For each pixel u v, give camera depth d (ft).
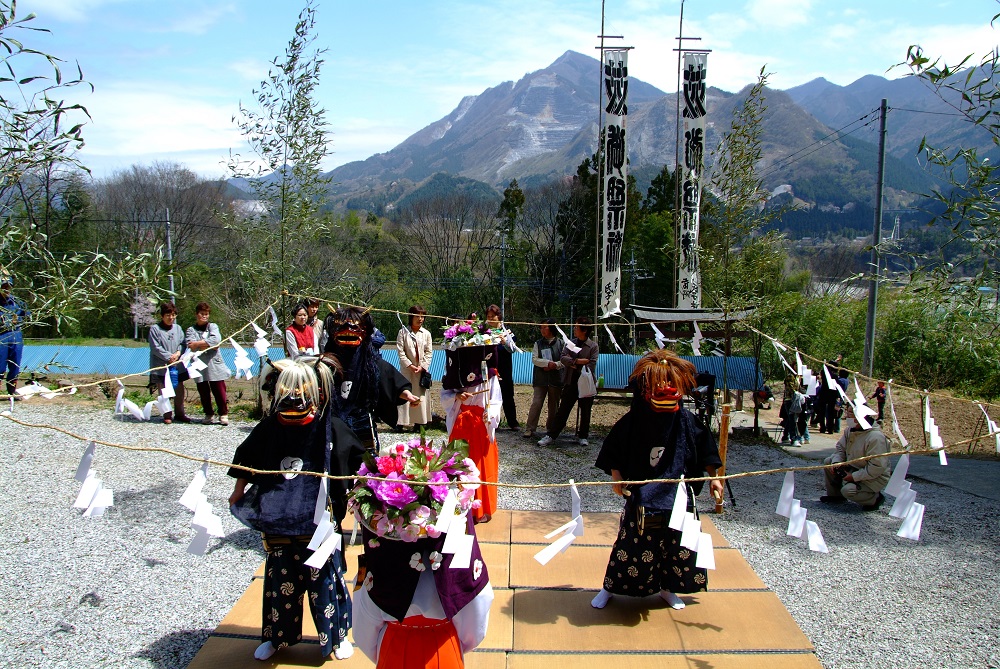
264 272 34.73
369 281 104.12
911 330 55.06
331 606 12.65
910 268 19.45
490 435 20.44
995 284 17.84
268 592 12.50
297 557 12.32
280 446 12.04
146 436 29.60
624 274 84.64
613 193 36.91
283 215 34.27
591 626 14.46
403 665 10.18
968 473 29.19
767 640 14.05
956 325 19.51
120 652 13.74
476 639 10.68
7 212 14.80
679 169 35.37
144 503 21.93
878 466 23.02
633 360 42.29
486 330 20.40
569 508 22.49
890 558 19.20
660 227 85.15
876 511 23.34
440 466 10.52
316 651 13.29
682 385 13.76
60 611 15.25
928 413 14.03
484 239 124.16
